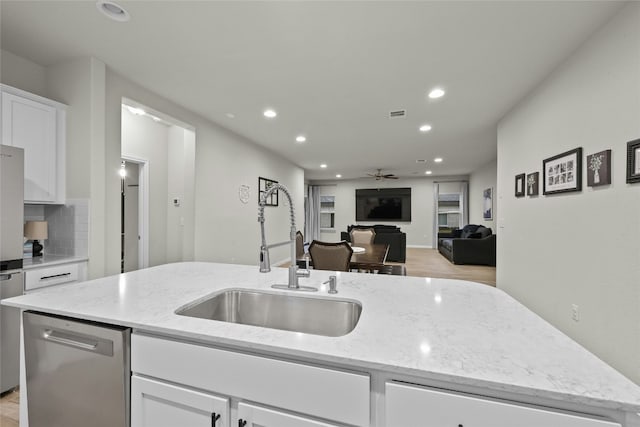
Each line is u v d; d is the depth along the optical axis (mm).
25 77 2365
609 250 1854
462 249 6293
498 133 3898
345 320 1188
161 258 4238
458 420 628
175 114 3355
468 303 1102
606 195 1883
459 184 9242
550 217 2537
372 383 695
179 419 852
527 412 589
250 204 5055
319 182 10445
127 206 4145
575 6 1748
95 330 952
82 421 979
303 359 745
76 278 2227
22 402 1086
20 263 1835
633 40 1682
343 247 2742
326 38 2104
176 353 855
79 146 2359
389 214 9789
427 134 4555
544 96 2682
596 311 1962
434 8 1782
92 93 2346
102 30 2025
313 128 4277
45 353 1038
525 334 820
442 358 685
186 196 3779
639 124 1648
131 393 914
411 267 6020
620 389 566
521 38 2076
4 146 1752
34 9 1818
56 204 2387
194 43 2174
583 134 2119
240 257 4734
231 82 2795
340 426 706
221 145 4238
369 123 4023
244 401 786
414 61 2408
